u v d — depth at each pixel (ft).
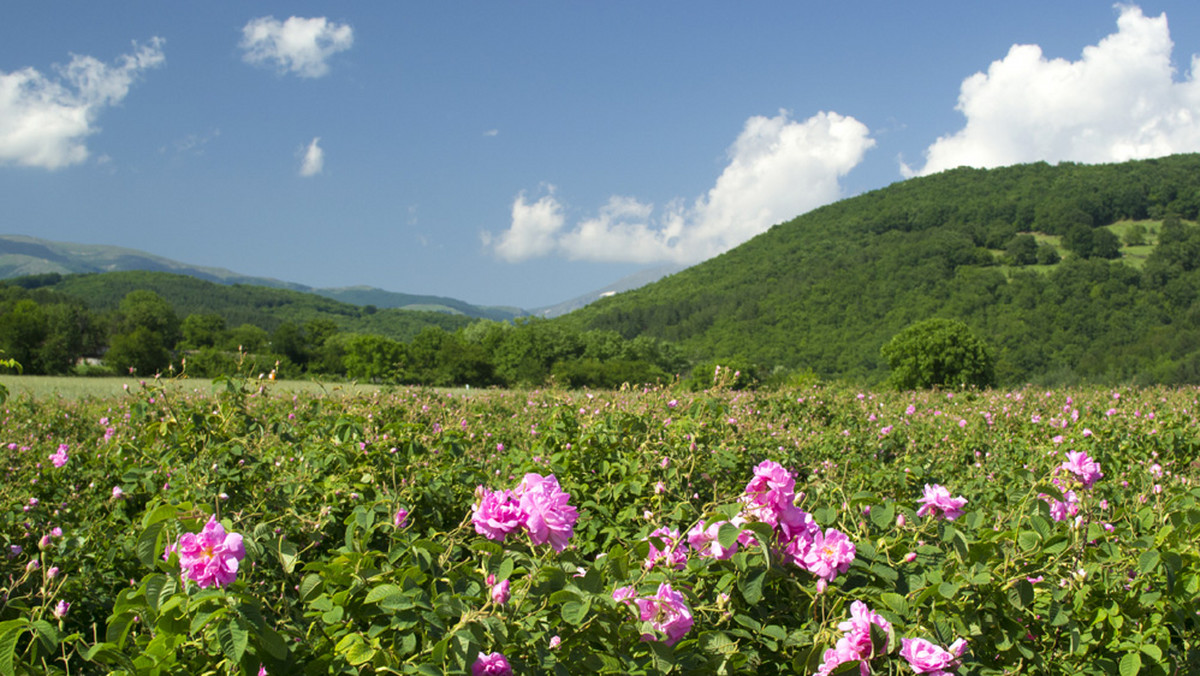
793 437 22.66
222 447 12.84
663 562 7.41
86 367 197.47
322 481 14.01
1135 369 178.81
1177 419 24.73
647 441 15.02
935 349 163.73
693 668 6.20
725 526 6.82
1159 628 7.86
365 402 22.09
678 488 13.82
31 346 191.42
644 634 6.10
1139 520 9.96
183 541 5.79
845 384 49.55
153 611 6.06
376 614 6.34
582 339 270.05
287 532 10.57
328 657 5.98
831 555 6.82
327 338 260.21
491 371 222.69
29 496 14.35
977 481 17.13
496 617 5.72
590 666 5.97
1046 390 45.85
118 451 16.11
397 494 11.52
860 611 6.19
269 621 6.80
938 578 7.10
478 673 5.53
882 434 26.09
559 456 15.43
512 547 6.98
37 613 7.65
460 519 13.62
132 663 5.94
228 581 5.86
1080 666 7.91
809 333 292.81
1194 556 8.23
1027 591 7.20
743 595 6.91
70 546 11.89
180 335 256.52
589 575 6.33
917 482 17.22
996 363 203.92
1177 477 17.25
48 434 27.25
